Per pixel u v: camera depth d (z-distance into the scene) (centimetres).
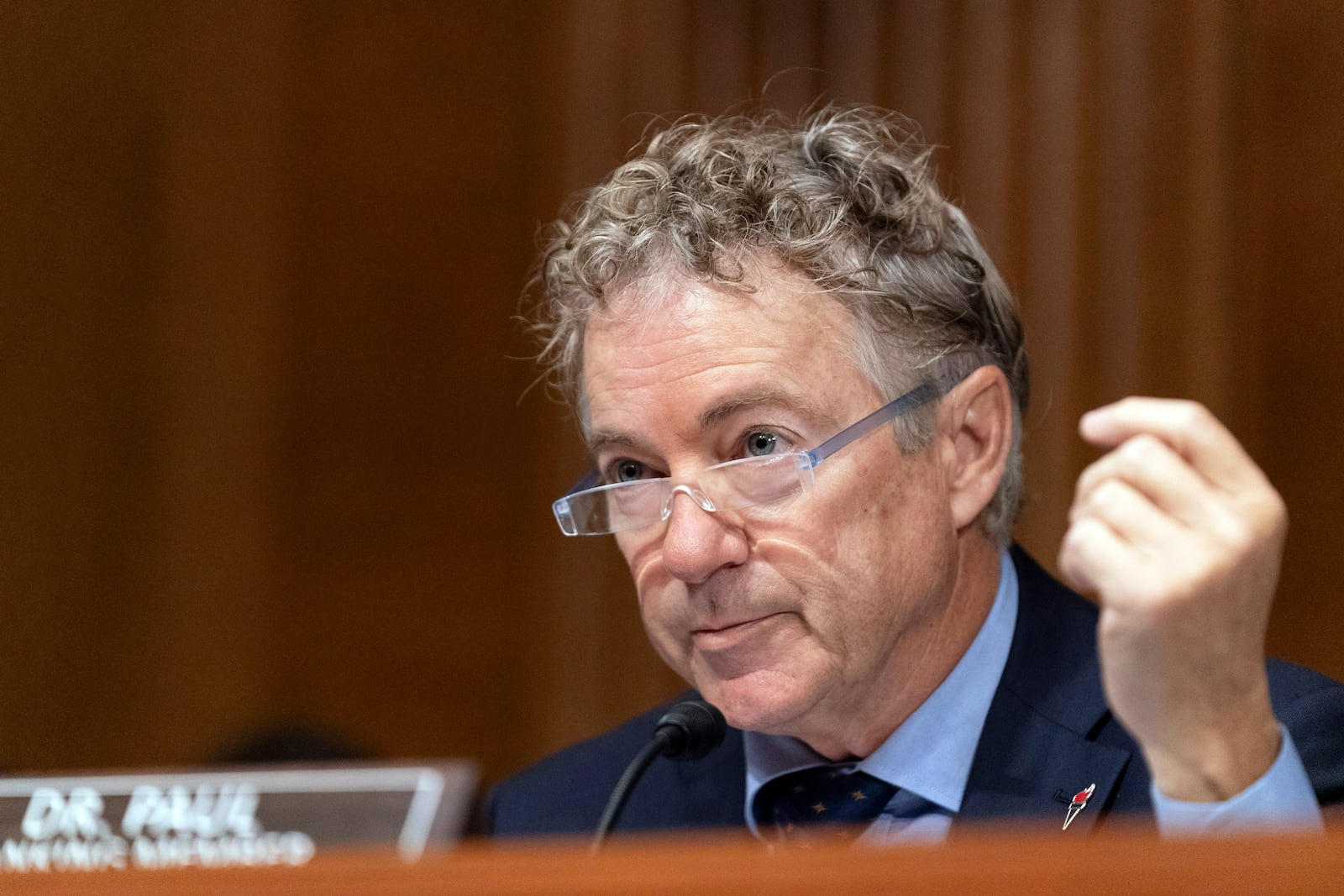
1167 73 916
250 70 1143
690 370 424
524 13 1102
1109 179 920
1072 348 915
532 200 1098
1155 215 912
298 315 1138
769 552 422
